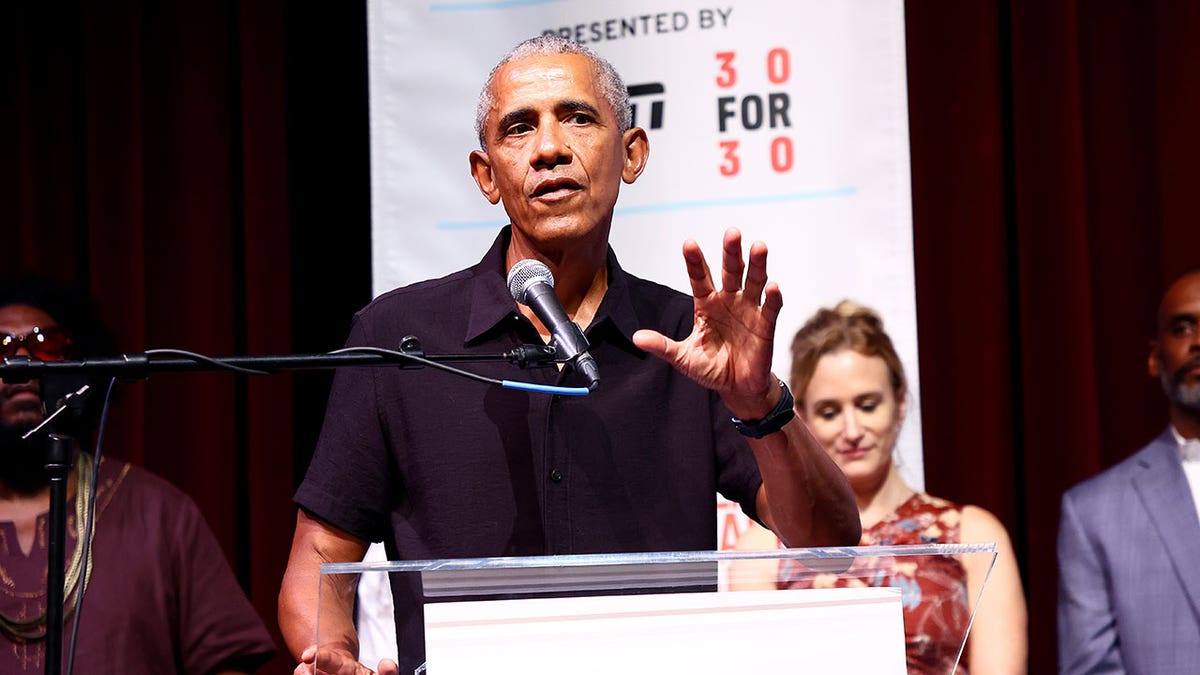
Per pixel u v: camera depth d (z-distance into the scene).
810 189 6.54
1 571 5.24
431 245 6.93
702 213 6.61
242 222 8.44
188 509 5.70
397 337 4.16
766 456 3.63
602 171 3.93
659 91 6.68
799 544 3.80
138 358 3.32
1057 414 7.28
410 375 4.08
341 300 8.20
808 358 6.46
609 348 4.12
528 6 6.88
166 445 8.27
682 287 6.61
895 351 6.45
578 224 3.88
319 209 8.25
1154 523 6.13
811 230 6.54
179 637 5.54
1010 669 6.14
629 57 6.72
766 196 6.57
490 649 2.60
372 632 3.00
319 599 2.67
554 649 2.61
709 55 6.64
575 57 4.01
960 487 7.35
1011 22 7.43
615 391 4.06
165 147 8.52
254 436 8.12
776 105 6.59
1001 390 7.29
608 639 2.62
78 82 8.68
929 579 2.74
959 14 7.46
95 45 8.53
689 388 4.12
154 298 8.44
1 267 8.59
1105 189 7.37
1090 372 7.14
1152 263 7.27
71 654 3.32
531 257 4.10
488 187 4.30
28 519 5.37
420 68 6.98
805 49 6.57
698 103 6.64
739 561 2.75
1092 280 7.35
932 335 7.43
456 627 2.61
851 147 6.51
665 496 4.01
